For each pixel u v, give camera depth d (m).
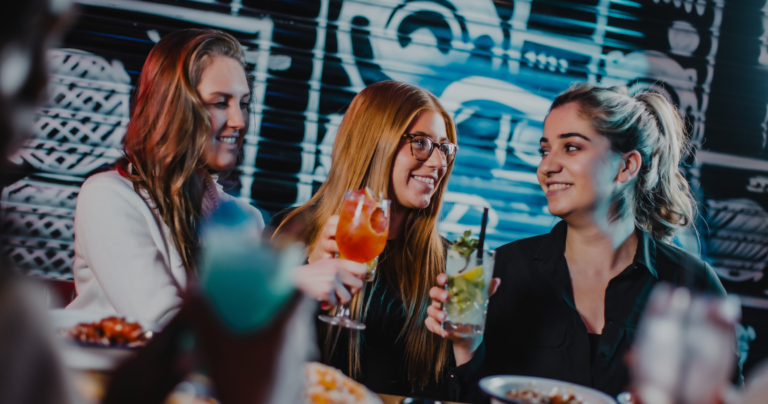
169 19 3.15
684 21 3.71
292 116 3.31
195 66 1.76
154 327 1.07
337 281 1.21
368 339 1.84
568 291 1.75
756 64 3.76
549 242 1.88
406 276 1.93
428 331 1.87
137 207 1.70
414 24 3.44
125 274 1.58
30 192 3.02
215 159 1.87
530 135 3.60
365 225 1.31
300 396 0.45
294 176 3.32
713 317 0.62
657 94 1.93
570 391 1.11
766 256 3.79
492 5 3.53
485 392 1.03
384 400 1.13
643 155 1.77
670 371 0.61
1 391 0.33
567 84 3.63
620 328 1.67
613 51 3.66
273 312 0.39
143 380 0.49
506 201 3.58
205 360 0.40
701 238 3.73
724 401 0.62
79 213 1.68
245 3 3.23
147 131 1.76
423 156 1.89
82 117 3.07
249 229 0.42
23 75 0.36
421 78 3.47
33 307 0.36
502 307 1.82
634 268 1.75
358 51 3.38
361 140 1.94
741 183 3.77
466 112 3.53
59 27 0.38
